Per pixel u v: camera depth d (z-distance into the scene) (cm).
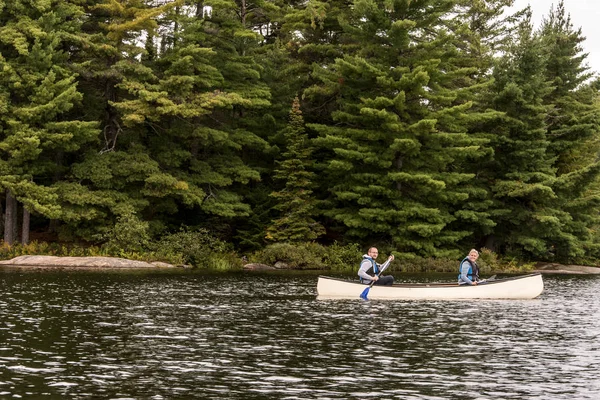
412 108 4153
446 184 4294
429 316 1891
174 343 1416
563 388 1080
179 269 3631
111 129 4144
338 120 4641
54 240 4094
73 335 1484
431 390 1062
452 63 4728
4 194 4103
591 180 4466
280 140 4581
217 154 4422
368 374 1163
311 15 4397
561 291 2800
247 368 1195
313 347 1395
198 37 4100
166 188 3934
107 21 4109
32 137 3481
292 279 3091
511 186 4384
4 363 1202
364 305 2138
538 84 4466
